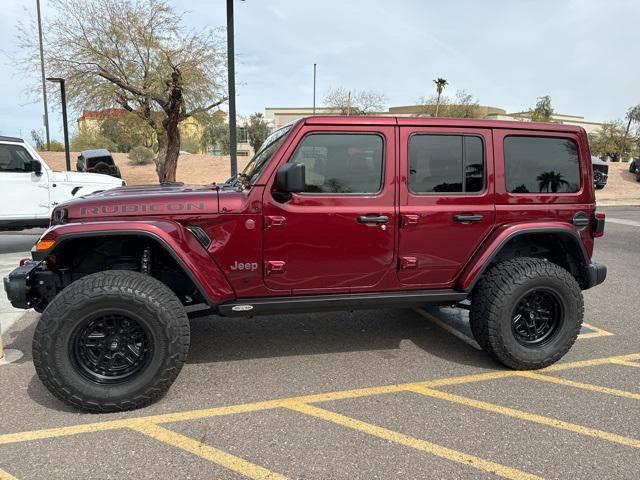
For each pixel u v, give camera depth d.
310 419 3.13
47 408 3.25
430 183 3.66
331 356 4.17
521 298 3.73
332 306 3.60
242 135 43.47
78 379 3.09
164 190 3.68
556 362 4.05
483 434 2.96
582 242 3.99
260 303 3.46
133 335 3.21
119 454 2.74
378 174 3.57
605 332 4.82
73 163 27.78
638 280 7.00
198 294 3.78
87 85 14.63
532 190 3.88
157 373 3.16
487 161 3.73
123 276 3.15
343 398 3.42
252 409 3.26
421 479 2.54
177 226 3.28
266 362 4.04
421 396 3.46
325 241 3.50
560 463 2.68
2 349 4.04
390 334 4.71
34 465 2.63
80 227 3.14
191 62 14.95
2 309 5.35
